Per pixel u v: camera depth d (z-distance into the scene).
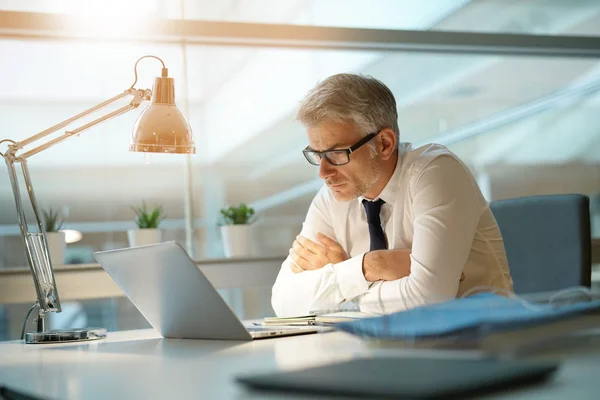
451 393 0.66
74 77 3.40
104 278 3.09
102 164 3.46
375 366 0.81
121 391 0.90
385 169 2.08
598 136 4.14
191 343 1.48
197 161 3.58
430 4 3.81
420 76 3.86
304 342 1.34
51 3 3.28
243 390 0.82
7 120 3.31
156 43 3.48
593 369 0.81
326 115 1.99
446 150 2.06
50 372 1.14
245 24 3.50
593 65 4.12
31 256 1.90
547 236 2.35
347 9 3.70
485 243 2.06
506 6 3.92
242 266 3.26
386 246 2.13
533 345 0.98
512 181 4.03
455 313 1.09
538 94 4.04
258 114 3.67
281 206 3.71
